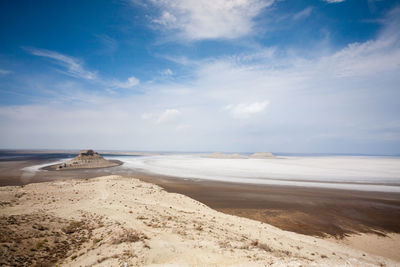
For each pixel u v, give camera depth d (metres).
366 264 10.90
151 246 10.45
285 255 11.79
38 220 14.45
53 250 10.45
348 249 15.59
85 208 19.38
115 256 9.12
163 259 9.24
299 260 10.42
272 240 15.46
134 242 10.83
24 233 11.70
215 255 10.08
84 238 12.27
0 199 21.67
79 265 8.64
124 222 15.12
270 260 10.05
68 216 16.59
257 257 10.41
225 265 8.97
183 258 9.46
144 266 8.46
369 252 15.55
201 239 12.54
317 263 10.12
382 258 14.34
